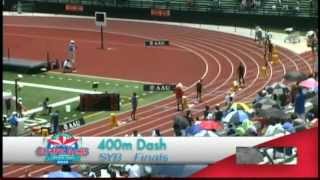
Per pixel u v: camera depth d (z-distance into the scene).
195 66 114.19
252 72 107.62
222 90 95.00
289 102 64.81
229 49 128.25
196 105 85.88
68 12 164.00
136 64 115.62
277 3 146.75
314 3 142.38
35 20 160.88
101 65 114.06
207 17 152.12
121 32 147.75
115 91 94.44
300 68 107.88
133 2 159.00
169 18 155.75
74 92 93.50
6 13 165.50
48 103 84.75
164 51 127.81
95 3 162.38
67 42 137.00
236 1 150.75
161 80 102.94
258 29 132.38
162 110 82.81
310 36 120.62
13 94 89.69
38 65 104.75
